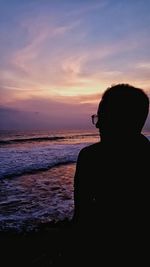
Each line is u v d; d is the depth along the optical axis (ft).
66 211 24.08
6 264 14.19
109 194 4.65
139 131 4.85
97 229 4.63
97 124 4.97
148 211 4.60
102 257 4.55
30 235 18.31
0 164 54.85
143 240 4.54
